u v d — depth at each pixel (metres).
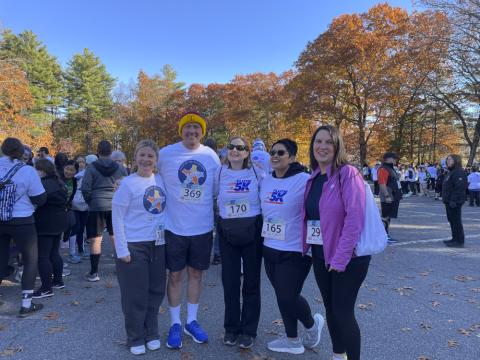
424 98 27.61
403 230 9.47
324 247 2.70
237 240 3.32
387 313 4.17
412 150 33.06
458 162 7.51
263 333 3.68
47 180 4.61
